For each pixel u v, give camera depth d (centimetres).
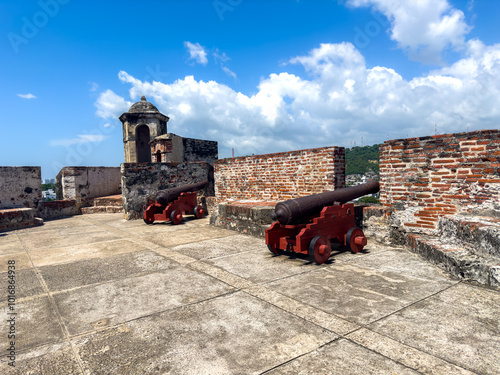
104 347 240
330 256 482
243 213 691
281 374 200
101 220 1019
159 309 307
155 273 424
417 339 237
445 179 482
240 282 376
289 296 329
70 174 1280
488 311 282
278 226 492
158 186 1047
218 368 209
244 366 210
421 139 506
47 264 486
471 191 457
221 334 254
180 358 222
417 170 513
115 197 1327
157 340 248
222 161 1022
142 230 782
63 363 220
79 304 326
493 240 353
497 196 432
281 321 273
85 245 622
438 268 407
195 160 1689
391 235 545
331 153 705
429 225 503
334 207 485
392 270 405
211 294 341
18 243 669
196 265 454
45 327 277
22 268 467
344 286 353
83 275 425
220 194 1042
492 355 215
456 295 319
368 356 217
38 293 362
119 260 496
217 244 588
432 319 269
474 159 452
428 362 208
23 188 1084
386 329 253
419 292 329
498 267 333
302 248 442
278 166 838
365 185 565
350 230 491
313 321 271
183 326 270
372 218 576
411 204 524
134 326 273
